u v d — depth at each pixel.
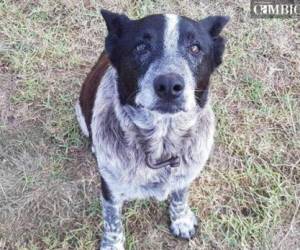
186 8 0.93
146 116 0.56
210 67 0.56
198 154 0.60
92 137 0.64
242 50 0.89
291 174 0.78
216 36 0.57
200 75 0.55
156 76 0.51
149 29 0.53
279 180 0.77
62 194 0.75
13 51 0.86
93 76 0.67
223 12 0.94
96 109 0.61
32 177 0.76
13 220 0.73
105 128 0.59
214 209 0.75
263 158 0.79
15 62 0.85
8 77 0.84
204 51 0.55
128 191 0.62
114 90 0.58
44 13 0.90
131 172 0.59
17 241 0.71
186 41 0.53
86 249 0.71
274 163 0.79
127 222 0.73
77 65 0.86
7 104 0.82
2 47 0.86
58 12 0.91
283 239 0.73
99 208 0.74
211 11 0.94
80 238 0.71
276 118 0.83
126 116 0.57
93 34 0.89
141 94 0.53
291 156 0.80
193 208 0.74
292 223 0.74
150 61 0.52
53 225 0.73
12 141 0.79
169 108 0.52
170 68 0.51
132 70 0.54
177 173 0.61
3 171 0.77
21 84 0.83
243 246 0.72
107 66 0.64
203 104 0.57
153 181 0.61
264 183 0.77
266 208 0.74
